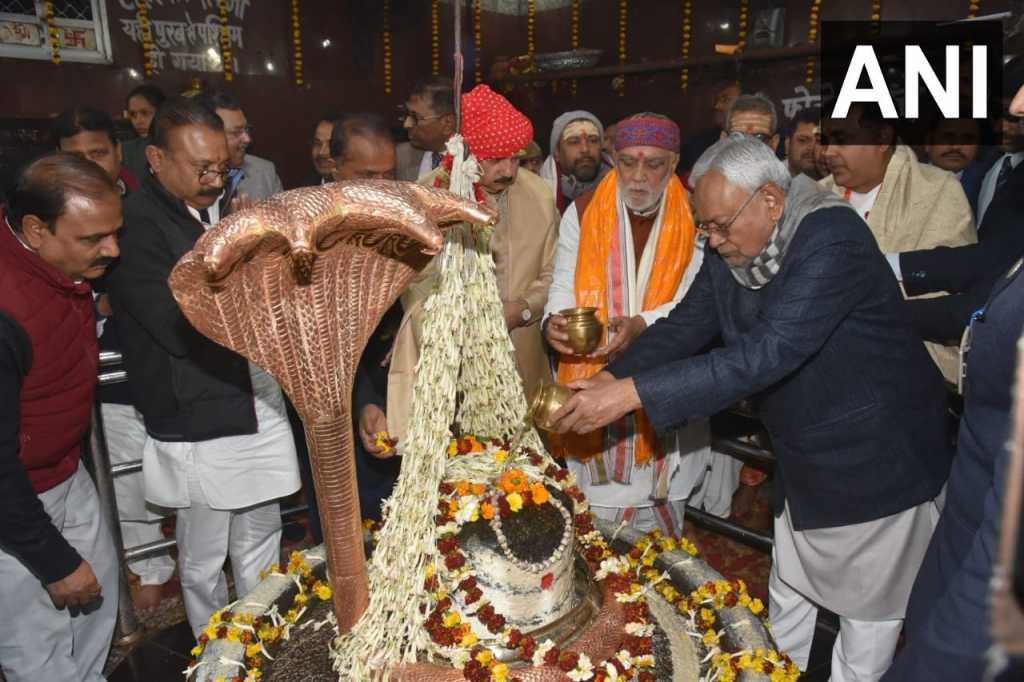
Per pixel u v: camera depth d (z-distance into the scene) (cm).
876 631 214
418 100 403
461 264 141
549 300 285
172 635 293
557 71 679
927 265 239
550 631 146
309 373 124
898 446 196
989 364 140
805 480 205
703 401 182
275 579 183
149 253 219
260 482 243
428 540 138
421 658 142
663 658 159
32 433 203
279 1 651
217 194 229
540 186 296
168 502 243
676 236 276
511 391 168
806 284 181
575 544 168
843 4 492
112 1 576
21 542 186
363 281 123
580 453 272
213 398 230
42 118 547
